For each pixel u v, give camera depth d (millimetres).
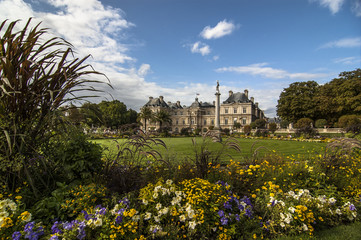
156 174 3826
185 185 3238
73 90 3070
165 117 56969
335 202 3682
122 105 69875
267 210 3139
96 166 3725
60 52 3031
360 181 4441
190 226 2578
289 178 4289
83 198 2754
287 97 47781
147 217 2621
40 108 2979
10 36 2498
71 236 2146
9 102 2688
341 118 31734
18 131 2682
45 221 2527
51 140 3266
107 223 2311
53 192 2842
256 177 4027
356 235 3004
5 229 2090
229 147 4344
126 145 4148
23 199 2756
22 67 2637
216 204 2865
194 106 88875
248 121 74500
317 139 24656
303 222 3037
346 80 40500
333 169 4820
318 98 43406
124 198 2879
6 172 2832
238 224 2889
